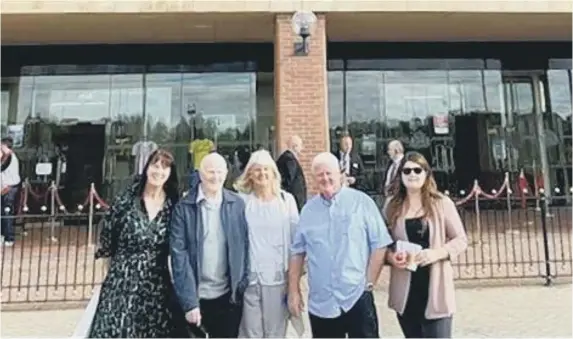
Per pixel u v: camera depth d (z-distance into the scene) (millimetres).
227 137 13320
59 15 10469
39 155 13109
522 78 13828
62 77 13312
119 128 13297
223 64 13422
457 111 13648
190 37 12383
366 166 13203
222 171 3818
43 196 12914
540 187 13422
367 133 13344
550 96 13828
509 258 8570
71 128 13250
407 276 3795
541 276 7367
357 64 13430
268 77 13438
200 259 3729
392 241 3818
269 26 11336
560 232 9500
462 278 7457
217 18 10734
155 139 13266
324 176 3771
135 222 3742
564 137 13781
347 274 3664
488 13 10758
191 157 13102
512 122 13734
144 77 13398
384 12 10500
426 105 13578
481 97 13727
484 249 9164
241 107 13398
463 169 13523
